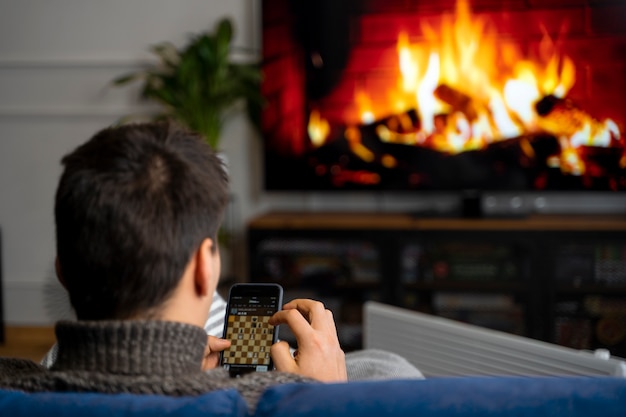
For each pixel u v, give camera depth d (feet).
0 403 1.93
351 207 12.84
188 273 2.23
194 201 2.17
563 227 11.02
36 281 13.71
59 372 2.10
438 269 11.63
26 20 13.21
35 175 13.53
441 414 1.82
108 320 2.21
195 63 11.75
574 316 11.32
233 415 1.88
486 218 11.41
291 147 12.28
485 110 11.78
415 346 6.17
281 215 12.25
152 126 2.31
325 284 11.89
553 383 1.86
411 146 12.03
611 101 11.45
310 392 1.91
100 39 13.07
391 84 12.00
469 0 11.69
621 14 11.33
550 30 11.51
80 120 13.32
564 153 11.65
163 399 1.92
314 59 12.10
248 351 3.21
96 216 2.11
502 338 5.43
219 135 12.30
